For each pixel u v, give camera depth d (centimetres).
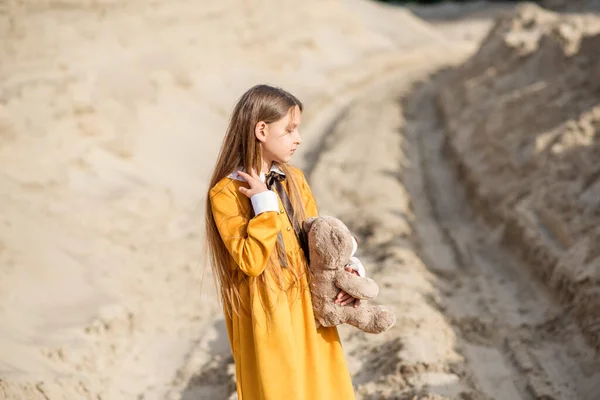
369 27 3538
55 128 1232
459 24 4541
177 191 1277
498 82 1723
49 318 720
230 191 353
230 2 2589
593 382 588
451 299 805
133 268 901
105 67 1673
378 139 1655
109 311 746
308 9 3044
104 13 1980
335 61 2861
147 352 698
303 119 2047
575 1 4116
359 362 624
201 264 933
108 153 1273
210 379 632
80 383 598
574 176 974
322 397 352
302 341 354
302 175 388
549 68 1593
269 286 347
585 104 1204
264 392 341
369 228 1032
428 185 1377
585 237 802
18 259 814
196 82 1930
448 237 1066
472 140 1479
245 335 356
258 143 356
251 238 336
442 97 2156
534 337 697
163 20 2172
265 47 2573
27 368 592
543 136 1138
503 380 614
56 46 1722
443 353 614
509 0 4922
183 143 1523
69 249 898
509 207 1038
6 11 1733
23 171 1088
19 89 1291
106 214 1056
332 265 353
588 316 676
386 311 365
